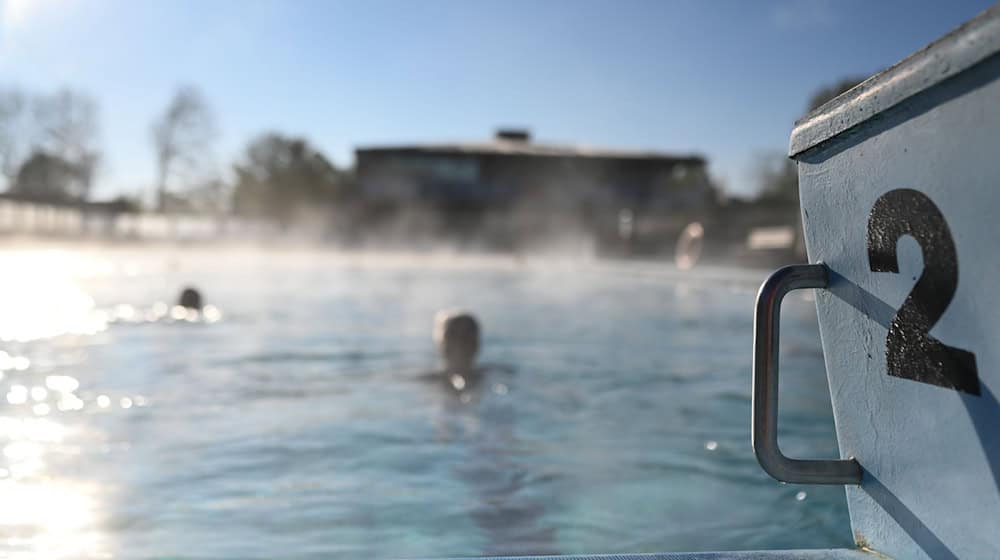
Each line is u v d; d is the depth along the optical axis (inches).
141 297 436.1
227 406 170.9
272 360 238.1
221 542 92.4
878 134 40.7
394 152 1310.3
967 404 36.9
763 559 47.4
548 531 97.5
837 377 46.8
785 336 286.5
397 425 154.6
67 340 274.1
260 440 141.0
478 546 92.8
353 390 192.1
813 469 45.6
